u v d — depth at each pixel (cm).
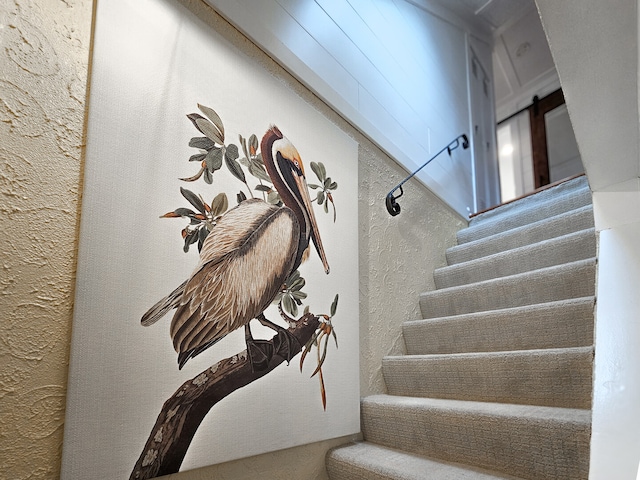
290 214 144
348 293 161
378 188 208
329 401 143
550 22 89
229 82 133
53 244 90
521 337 163
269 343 129
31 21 94
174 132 115
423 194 252
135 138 106
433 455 136
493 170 394
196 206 117
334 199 165
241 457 116
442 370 161
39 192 90
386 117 230
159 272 105
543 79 510
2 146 86
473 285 202
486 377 149
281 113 149
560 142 489
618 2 79
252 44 153
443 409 135
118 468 92
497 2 403
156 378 101
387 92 238
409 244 225
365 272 186
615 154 116
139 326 100
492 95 435
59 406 86
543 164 499
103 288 95
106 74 103
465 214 306
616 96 97
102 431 90
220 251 120
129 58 108
